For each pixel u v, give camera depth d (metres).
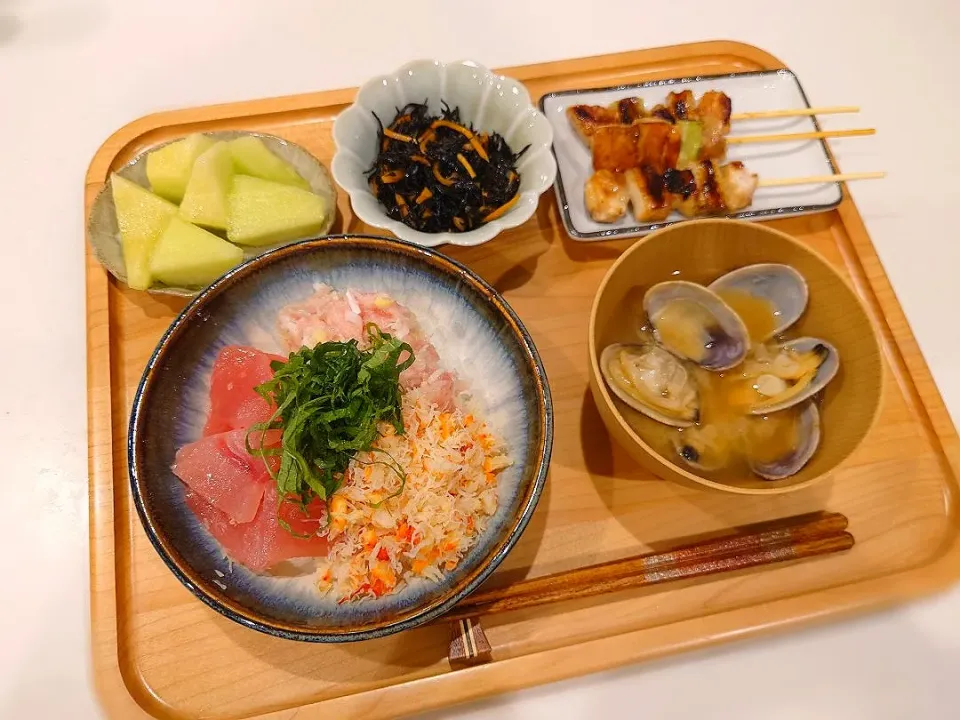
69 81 0.49
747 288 0.39
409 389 0.37
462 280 0.37
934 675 0.37
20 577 0.37
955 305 0.46
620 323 0.39
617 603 0.37
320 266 0.38
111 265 0.40
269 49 0.50
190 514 0.34
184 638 0.35
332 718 0.33
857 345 0.35
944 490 0.40
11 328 0.42
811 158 0.47
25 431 0.40
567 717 0.35
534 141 0.43
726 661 0.36
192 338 0.36
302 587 0.34
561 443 0.40
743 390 0.37
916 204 0.49
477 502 0.35
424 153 0.43
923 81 0.53
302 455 0.34
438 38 0.51
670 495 0.39
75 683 0.35
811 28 0.54
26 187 0.45
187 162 0.41
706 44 0.51
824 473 0.33
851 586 0.37
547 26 0.52
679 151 0.45
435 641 0.35
